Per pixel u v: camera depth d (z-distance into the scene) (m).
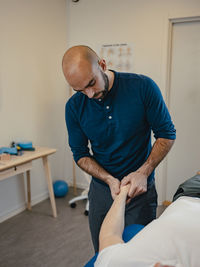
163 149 1.29
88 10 3.07
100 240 0.81
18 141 2.75
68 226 2.54
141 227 1.02
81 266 1.98
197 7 2.50
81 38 3.18
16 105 2.70
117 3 2.88
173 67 2.80
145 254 0.62
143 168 1.26
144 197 1.39
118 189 1.23
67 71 1.06
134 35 2.84
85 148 1.50
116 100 1.26
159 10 2.67
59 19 3.14
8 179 2.69
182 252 0.59
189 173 2.88
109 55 3.02
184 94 2.79
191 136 2.81
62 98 3.31
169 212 0.73
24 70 2.75
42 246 2.22
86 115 1.34
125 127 1.29
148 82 1.26
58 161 3.37
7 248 2.20
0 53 2.48
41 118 3.02
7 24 2.52
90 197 1.54
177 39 2.73
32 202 2.99
